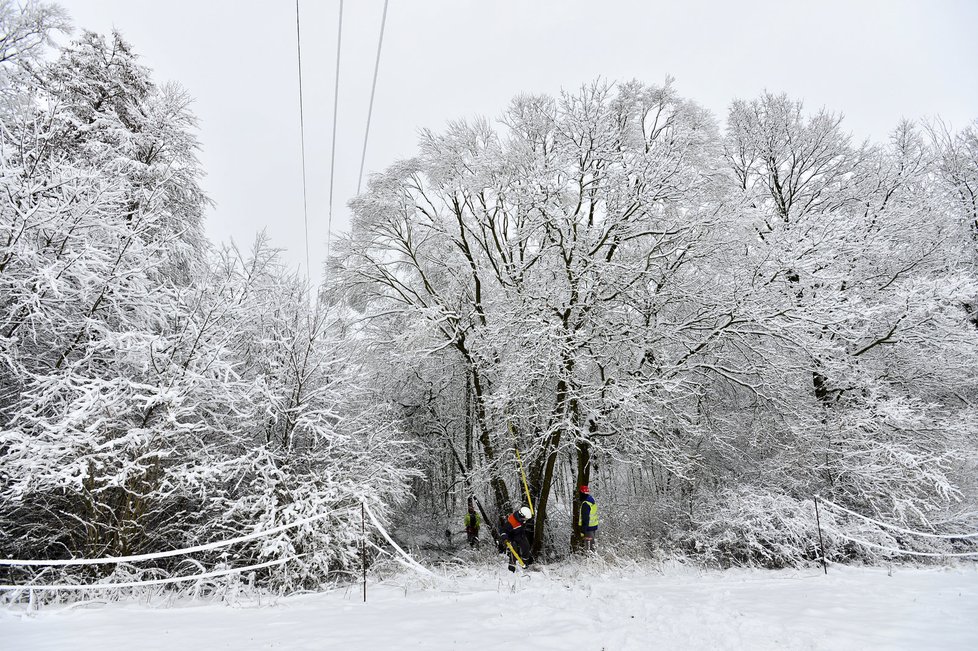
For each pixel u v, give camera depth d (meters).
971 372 12.73
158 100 13.95
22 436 7.33
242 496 9.76
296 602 6.94
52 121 9.66
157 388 8.37
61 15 11.66
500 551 12.34
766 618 5.02
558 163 11.71
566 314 11.44
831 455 12.12
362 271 13.98
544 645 4.20
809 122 15.23
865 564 10.03
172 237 10.48
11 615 5.74
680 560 10.34
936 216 13.88
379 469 10.84
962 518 10.84
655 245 11.29
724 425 13.52
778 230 11.74
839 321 10.99
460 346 13.07
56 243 8.83
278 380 10.68
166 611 6.16
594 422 11.59
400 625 5.08
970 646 3.96
